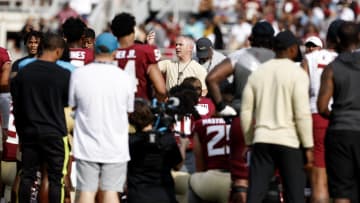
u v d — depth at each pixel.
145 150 29.02
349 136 28.11
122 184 29.22
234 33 70.56
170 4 77.12
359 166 28.23
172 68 36.69
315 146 31.36
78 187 29.23
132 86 29.22
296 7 74.44
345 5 74.50
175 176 31.84
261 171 27.77
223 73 28.89
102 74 28.98
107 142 28.92
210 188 29.81
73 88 29.09
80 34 33.34
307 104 27.61
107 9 73.00
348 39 28.48
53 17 69.81
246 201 27.89
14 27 72.50
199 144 30.11
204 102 33.28
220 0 76.56
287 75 27.72
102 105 28.89
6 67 34.62
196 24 72.69
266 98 27.81
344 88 28.20
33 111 30.80
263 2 75.69
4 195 35.06
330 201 31.36
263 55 28.92
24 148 31.17
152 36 36.88
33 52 34.19
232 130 28.98
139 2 76.19
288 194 27.72
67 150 31.08
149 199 28.92
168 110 29.41
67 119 33.34
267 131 27.67
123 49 31.33
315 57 31.41
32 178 31.27
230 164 29.12
